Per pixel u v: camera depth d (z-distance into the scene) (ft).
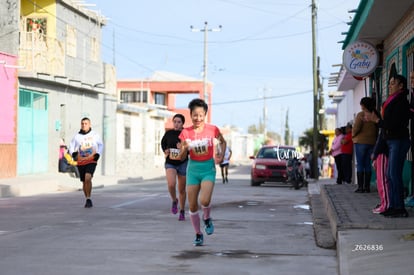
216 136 27.86
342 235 26.45
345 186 52.11
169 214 41.81
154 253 26.66
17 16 79.71
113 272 22.79
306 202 52.75
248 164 284.41
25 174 83.25
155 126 153.69
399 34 43.78
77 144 46.39
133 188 74.33
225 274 22.52
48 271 22.88
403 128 29.96
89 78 104.17
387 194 31.60
